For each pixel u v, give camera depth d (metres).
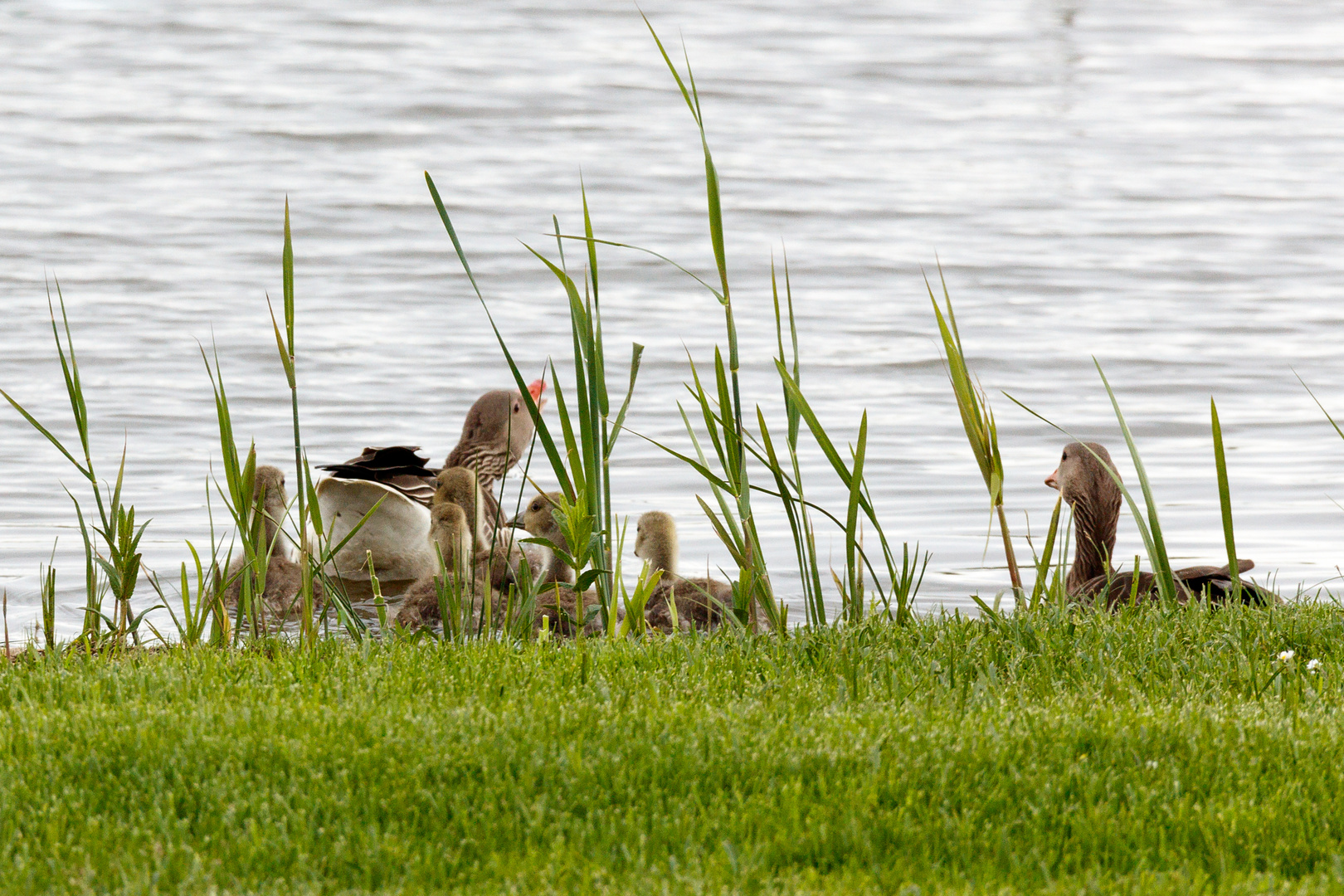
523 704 7.12
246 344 22.64
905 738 6.62
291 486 16.08
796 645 8.62
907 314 26.34
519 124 44.69
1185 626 9.12
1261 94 54.19
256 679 7.70
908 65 56.97
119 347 22.23
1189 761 6.43
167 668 7.90
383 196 35.25
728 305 9.15
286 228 8.86
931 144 44.75
